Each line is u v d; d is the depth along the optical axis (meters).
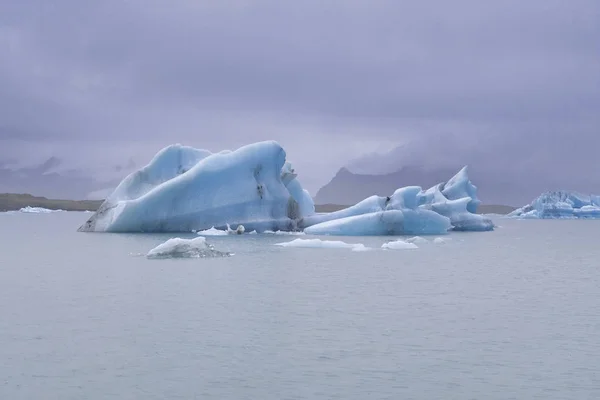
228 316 13.17
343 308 14.23
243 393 8.43
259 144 40.59
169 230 38.56
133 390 8.50
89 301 14.81
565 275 21.12
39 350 10.38
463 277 20.09
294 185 46.84
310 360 9.94
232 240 34.03
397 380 9.00
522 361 9.98
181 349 10.49
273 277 19.20
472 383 8.91
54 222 68.81
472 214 52.72
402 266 22.91
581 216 80.19
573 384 8.90
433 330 12.06
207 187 38.44
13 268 21.39
